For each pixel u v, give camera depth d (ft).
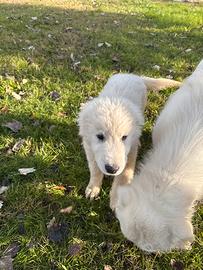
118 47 3.08
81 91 2.41
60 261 1.49
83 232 1.59
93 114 1.62
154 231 1.13
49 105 2.25
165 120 1.57
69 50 2.95
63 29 3.47
